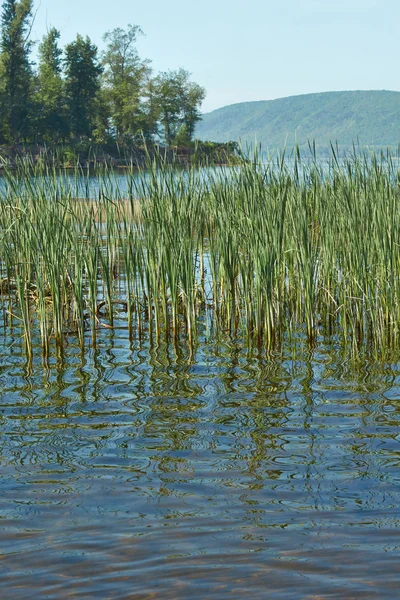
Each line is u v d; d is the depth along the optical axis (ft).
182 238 26.43
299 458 16.80
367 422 18.98
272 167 29.32
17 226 30.01
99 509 14.43
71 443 17.66
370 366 24.00
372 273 26.03
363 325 27.02
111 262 34.76
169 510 14.39
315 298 28.66
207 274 38.11
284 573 12.24
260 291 26.00
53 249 24.98
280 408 20.12
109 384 22.22
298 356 25.30
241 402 20.61
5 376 23.02
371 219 26.63
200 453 17.10
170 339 27.78
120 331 29.07
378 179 27.94
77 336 28.25
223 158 31.78
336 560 12.60
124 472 16.08
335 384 22.15
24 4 242.37
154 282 27.02
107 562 12.60
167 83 262.06
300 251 28.07
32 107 246.47
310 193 30.96
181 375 23.18
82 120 257.75
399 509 14.34
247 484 15.49
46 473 16.01
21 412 19.75
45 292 31.86
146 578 12.12
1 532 13.56
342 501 14.70
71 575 12.21
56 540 13.29
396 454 16.96
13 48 243.60
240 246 28.43
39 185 30.27
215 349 26.30
